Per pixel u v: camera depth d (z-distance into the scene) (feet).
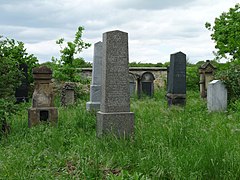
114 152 20.92
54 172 18.17
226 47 78.43
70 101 54.90
